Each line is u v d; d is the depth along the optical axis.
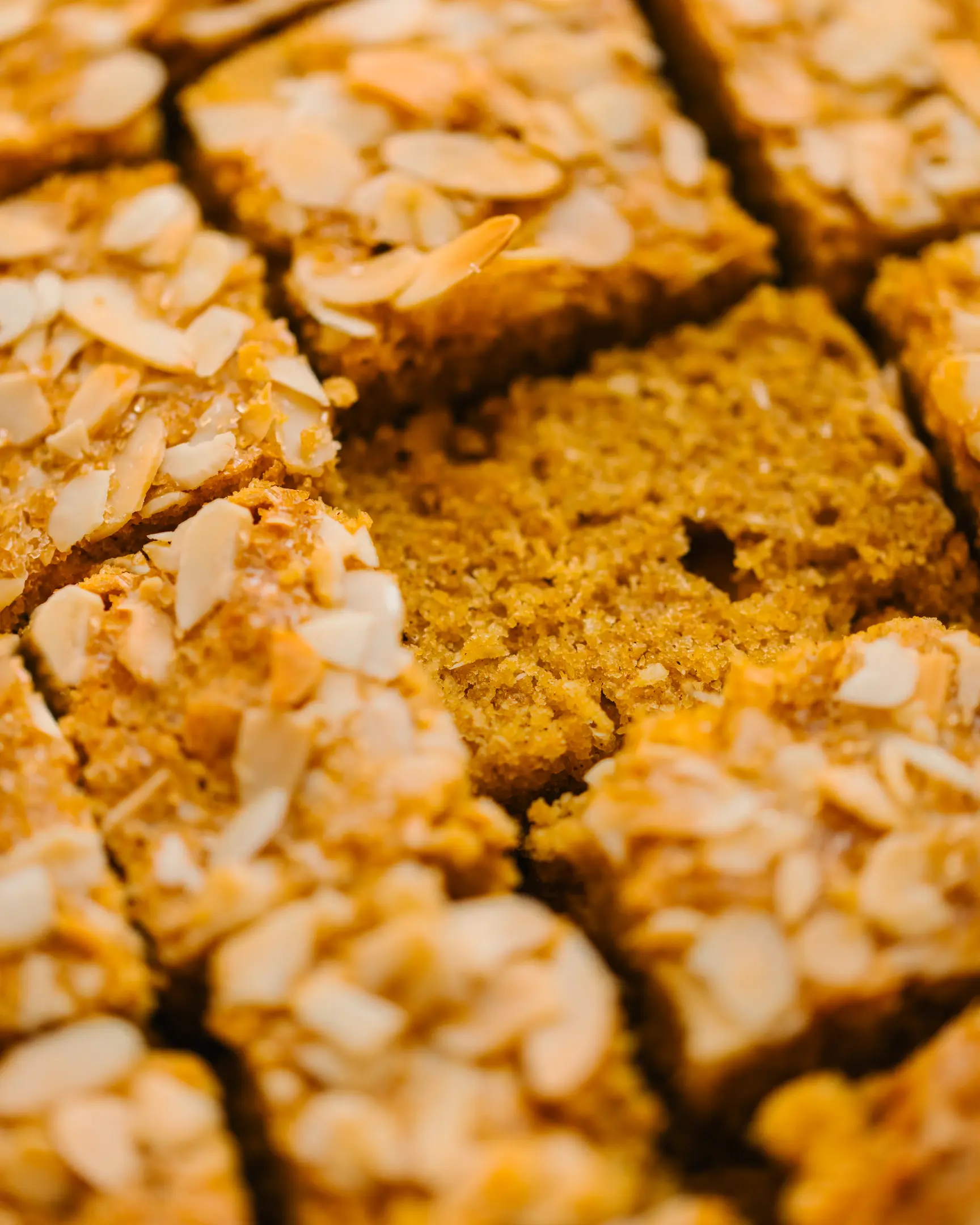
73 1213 0.30
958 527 0.35
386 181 0.35
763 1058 0.31
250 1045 0.31
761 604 0.34
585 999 0.31
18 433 0.34
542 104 0.36
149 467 0.34
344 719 0.32
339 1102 0.30
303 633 0.32
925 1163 0.30
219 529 0.33
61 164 0.36
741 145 0.37
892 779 0.32
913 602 0.35
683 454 0.35
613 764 0.33
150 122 0.36
